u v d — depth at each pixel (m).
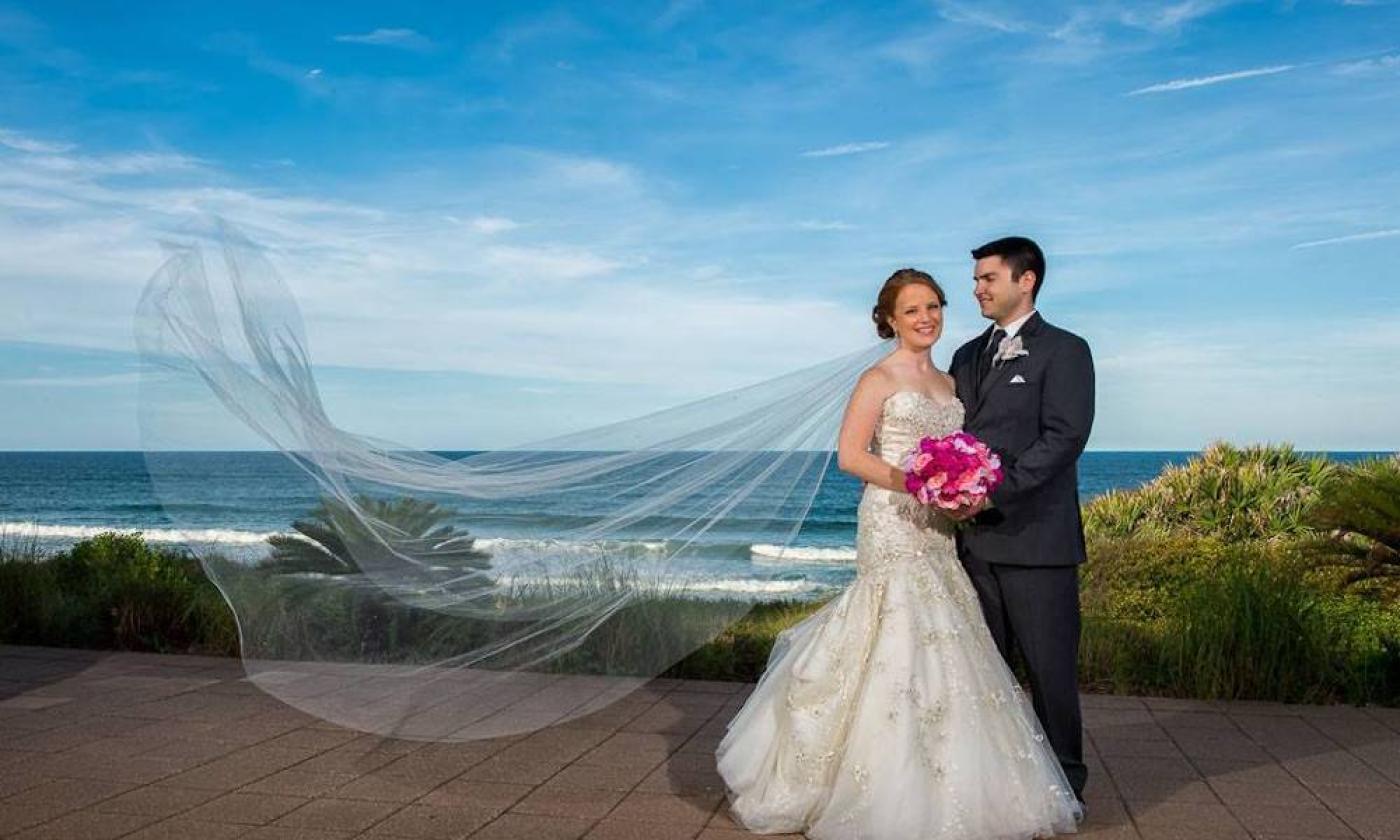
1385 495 8.22
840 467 4.56
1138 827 4.43
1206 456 16.39
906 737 4.12
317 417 4.60
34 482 58.56
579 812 4.55
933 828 4.02
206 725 5.91
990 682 4.32
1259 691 6.84
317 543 4.57
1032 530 4.56
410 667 4.68
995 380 4.69
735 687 7.07
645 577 4.93
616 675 4.87
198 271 4.47
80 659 7.78
